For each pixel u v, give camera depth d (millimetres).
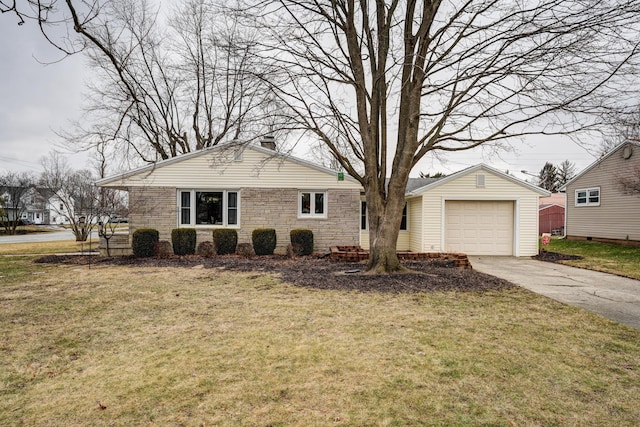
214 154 13047
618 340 4219
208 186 13062
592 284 7773
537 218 13664
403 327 4613
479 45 6734
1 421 2625
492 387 3088
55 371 3443
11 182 44656
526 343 4094
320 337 4266
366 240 15312
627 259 12359
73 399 2930
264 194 13188
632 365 3545
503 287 6973
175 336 4348
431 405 2807
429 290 6613
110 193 18156
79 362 3641
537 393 2992
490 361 3604
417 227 14359
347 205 13320
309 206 13375
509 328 4609
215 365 3527
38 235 32312
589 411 2732
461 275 7922
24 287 7262
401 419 2621
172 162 12969
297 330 4520
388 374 3320
